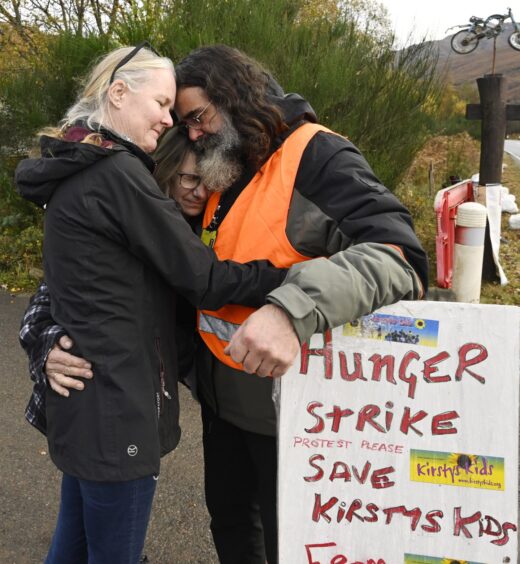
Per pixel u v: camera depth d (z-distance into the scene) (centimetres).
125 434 147
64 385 147
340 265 132
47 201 149
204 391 183
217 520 203
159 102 153
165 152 170
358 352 136
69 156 140
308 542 141
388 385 135
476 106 547
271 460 172
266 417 166
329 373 137
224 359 165
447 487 134
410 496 136
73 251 143
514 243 735
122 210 140
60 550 181
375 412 136
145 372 150
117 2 658
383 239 138
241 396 167
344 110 532
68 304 147
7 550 247
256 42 489
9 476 295
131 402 147
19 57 1002
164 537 254
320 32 526
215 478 197
